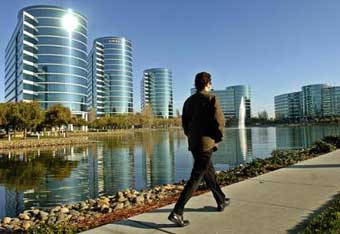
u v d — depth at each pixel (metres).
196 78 5.53
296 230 4.67
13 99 141.00
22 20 122.81
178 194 9.52
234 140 51.00
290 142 43.75
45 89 124.88
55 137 73.19
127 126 147.12
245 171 11.45
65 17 130.00
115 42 185.12
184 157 30.64
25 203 13.77
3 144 50.41
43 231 5.73
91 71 187.62
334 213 5.01
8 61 162.25
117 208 8.34
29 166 26.92
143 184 17.47
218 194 5.73
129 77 190.00
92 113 139.00
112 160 30.09
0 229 8.05
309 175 9.00
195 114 5.27
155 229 4.95
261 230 4.71
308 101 199.00
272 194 6.86
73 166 26.41
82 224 6.49
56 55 126.94
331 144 17.12
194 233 4.70
